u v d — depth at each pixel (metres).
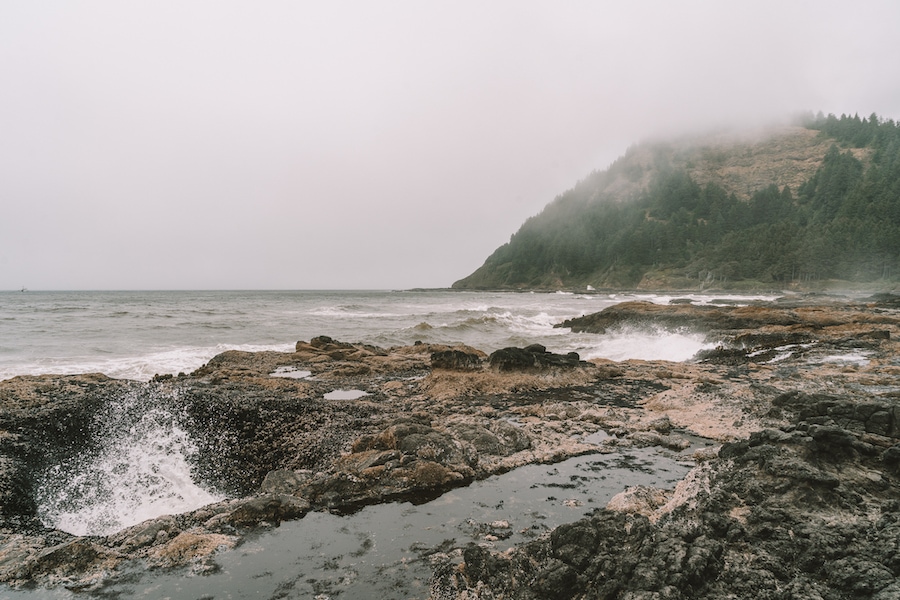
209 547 5.54
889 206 99.50
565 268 171.25
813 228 109.38
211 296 136.00
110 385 12.21
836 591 3.88
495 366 15.45
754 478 5.82
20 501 6.96
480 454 8.46
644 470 7.86
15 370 18.00
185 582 4.89
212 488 7.96
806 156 175.12
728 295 95.12
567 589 4.35
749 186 171.12
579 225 183.62
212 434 9.74
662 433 9.78
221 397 11.60
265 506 6.35
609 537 4.86
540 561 4.84
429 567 5.13
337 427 10.17
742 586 4.07
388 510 6.52
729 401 11.00
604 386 14.59
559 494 6.93
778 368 16.61
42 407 9.97
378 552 5.45
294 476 7.46
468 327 35.28
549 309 63.06
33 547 5.56
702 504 5.50
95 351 23.42
